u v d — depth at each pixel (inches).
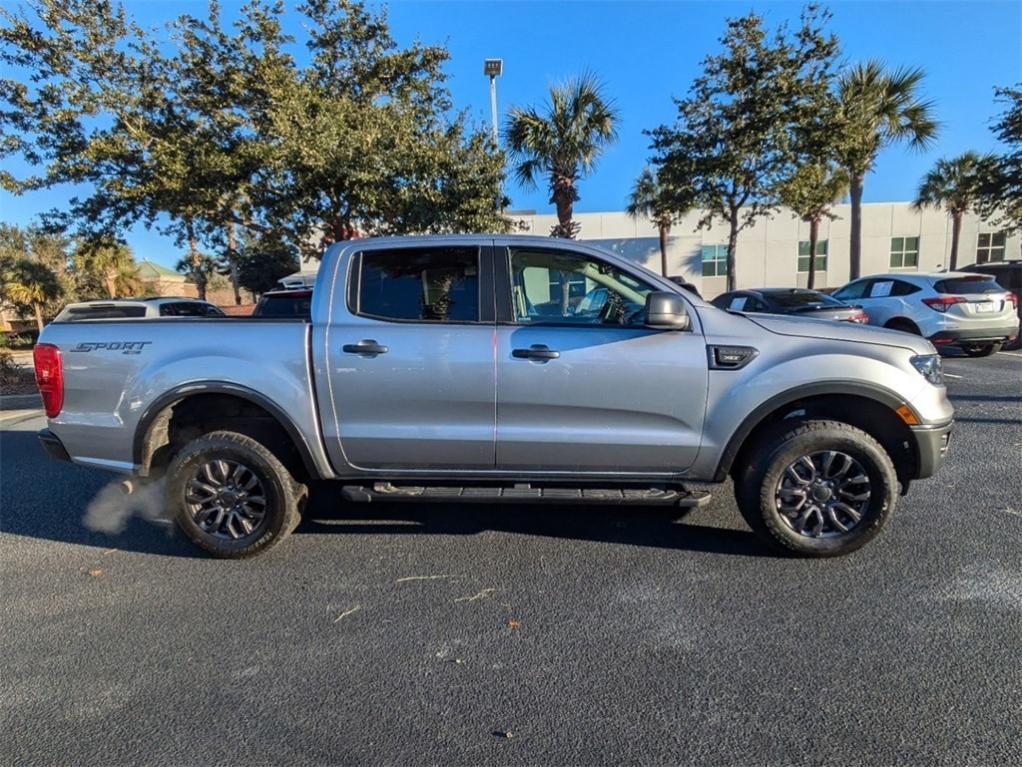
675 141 505.4
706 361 137.3
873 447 135.9
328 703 98.7
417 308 143.3
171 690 102.5
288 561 149.7
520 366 138.1
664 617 121.0
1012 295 428.1
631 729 91.3
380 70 435.2
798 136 471.5
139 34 401.4
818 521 140.3
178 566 148.9
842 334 141.9
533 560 147.3
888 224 1175.6
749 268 1169.4
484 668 106.7
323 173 372.8
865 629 114.7
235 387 141.7
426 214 391.9
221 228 465.7
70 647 115.6
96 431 146.6
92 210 443.5
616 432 140.3
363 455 144.9
